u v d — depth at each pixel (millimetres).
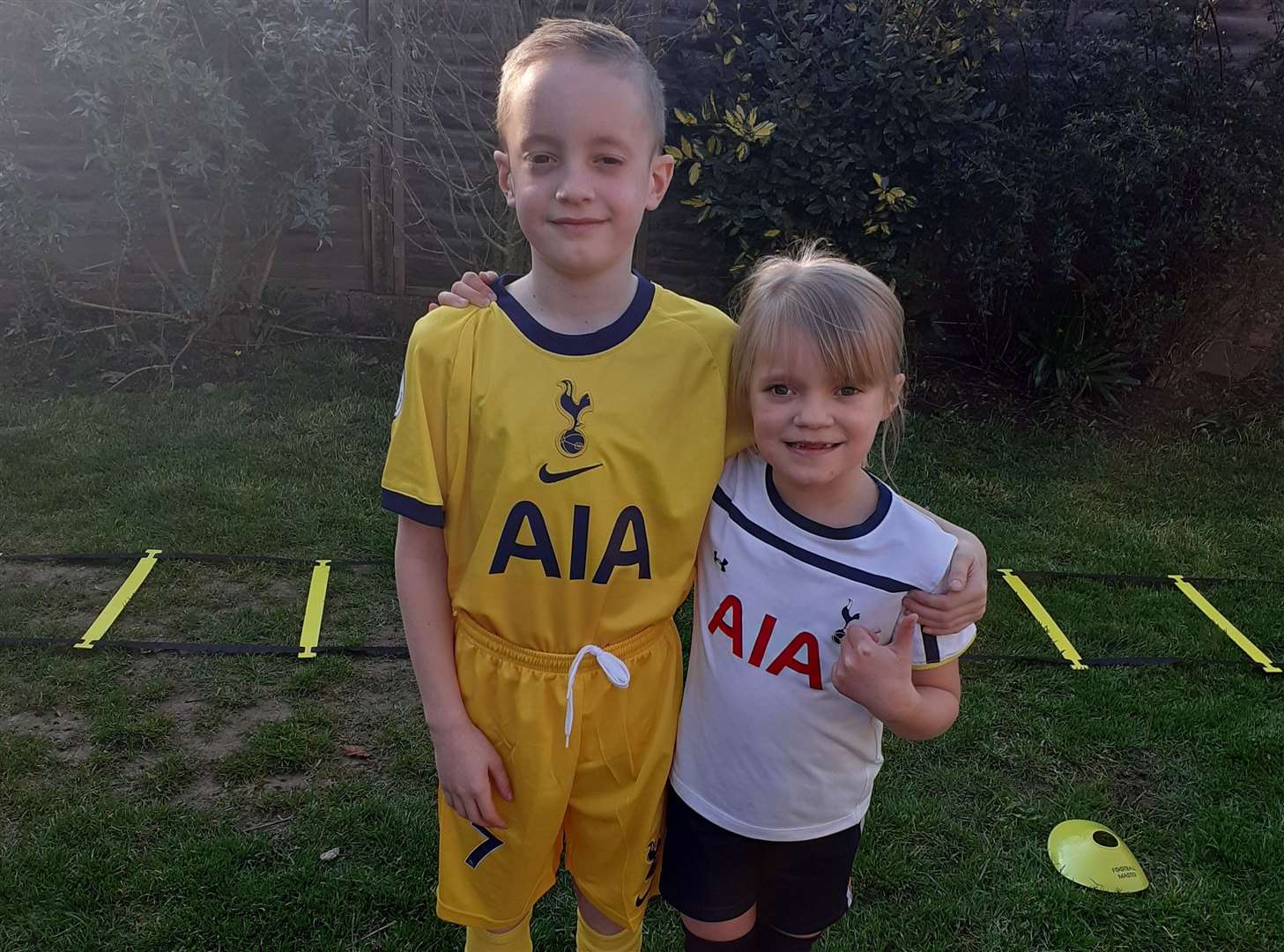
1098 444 5754
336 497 4664
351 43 5766
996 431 5840
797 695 1679
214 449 5070
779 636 1669
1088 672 3652
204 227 5980
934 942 2527
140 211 5848
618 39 1544
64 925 2430
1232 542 4758
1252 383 6387
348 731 3191
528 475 1562
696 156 5676
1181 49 5594
